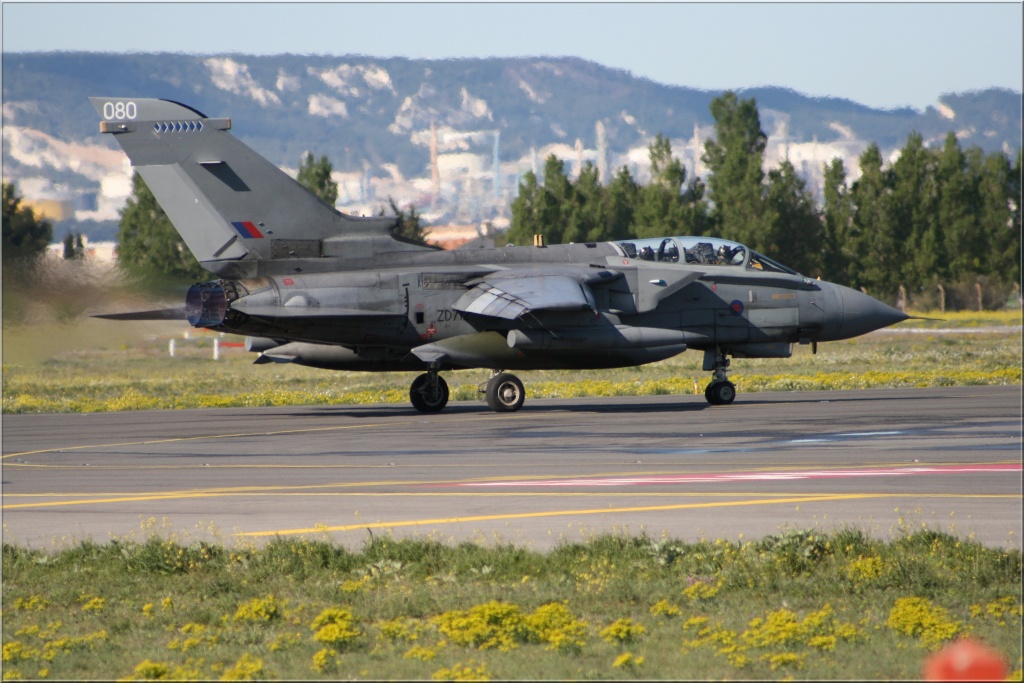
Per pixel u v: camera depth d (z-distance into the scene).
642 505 43.00
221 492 49.12
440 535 38.50
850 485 46.44
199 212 84.50
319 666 25.34
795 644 26.06
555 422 78.25
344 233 87.62
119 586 33.75
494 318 87.44
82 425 85.62
